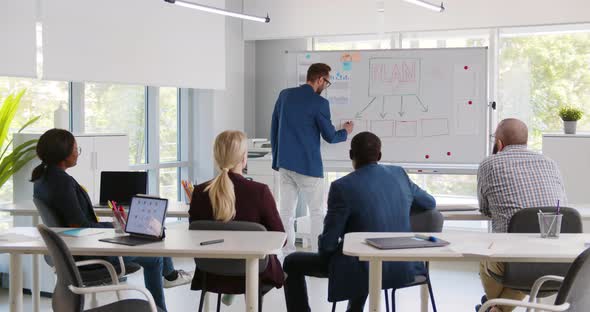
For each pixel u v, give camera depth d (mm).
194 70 7359
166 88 7859
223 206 3516
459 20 7145
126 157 6203
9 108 5348
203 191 3635
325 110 6105
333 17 7766
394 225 3580
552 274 3449
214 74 7664
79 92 6551
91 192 5859
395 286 3514
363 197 3533
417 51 6352
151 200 3400
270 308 5094
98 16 6141
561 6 6719
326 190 8125
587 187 6238
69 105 6531
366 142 3668
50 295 5551
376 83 6453
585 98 6871
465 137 6285
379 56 6445
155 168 7656
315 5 7852
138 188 4871
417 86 6363
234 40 8188
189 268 6301
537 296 3637
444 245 3080
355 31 7664
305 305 3930
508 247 3072
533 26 6965
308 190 6211
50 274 5543
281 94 6266
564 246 3107
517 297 3850
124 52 6445
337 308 5160
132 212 3449
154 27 6793
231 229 3510
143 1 6648
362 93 6488
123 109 7227
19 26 5402
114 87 7078
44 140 3908
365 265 3455
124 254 3131
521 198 3807
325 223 3564
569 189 6301
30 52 5504
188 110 8102
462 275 6184
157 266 4203
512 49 7164
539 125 7098
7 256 5711
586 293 2637
